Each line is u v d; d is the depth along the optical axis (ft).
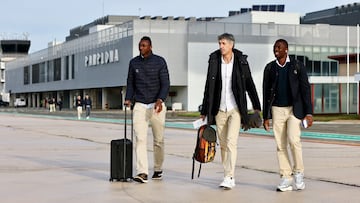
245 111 29.68
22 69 421.59
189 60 239.71
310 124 29.22
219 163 42.39
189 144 62.23
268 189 30.37
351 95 177.47
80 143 63.77
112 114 203.62
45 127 103.96
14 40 542.16
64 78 327.06
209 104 30.07
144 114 32.42
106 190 30.12
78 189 30.45
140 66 32.32
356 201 26.81
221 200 27.17
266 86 29.94
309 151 54.03
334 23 355.97
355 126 114.21
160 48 238.48
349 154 50.78
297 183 29.91
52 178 34.58
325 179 33.86
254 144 63.05
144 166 32.55
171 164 41.91
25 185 31.83
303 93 29.19
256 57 244.22
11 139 70.28
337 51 254.27
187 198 27.73
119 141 33.27
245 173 36.94
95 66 281.54
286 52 29.53
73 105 332.39
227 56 29.89
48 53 357.00
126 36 246.06
